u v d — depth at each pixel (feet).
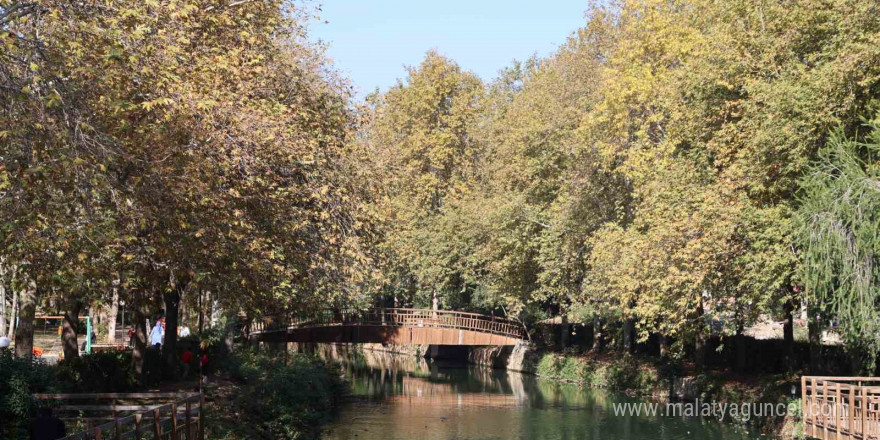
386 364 230.27
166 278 69.87
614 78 129.08
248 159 64.64
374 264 91.66
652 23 128.88
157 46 57.21
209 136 60.39
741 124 91.81
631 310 107.76
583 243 145.48
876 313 73.92
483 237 181.06
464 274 191.01
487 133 217.56
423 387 164.96
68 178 49.39
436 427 113.09
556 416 122.42
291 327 164.76
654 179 110.63
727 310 95.35
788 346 111.45
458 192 212.84
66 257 53.47
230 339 124.26
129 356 91.25
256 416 94.58
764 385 110.93
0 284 60.34
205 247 59.93
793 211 81.61
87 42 50.75
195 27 67.46
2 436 55.21
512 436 106.22
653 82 121.60
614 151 127.54
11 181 48.65
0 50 46.78
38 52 48.55
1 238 48.75
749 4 97.45
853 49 79.41
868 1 81.15
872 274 74.33
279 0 84.89
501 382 174.91
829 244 74.13
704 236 88.84
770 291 82.89
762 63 92.68
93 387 77.56
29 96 47.44
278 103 72.69
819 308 82.38
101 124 53.01
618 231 120.37
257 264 63.77
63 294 62.69
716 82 97.25
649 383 142.72
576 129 145.59
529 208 163.12
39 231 49.98
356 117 91.76
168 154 56.70
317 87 86.33
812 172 79.36
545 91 168.35
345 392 153.79
